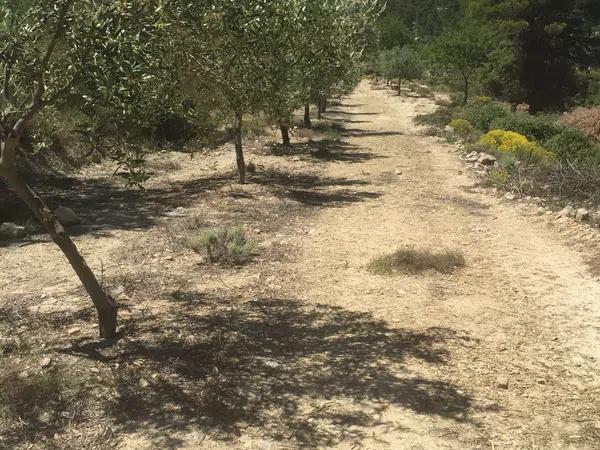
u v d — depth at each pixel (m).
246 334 5.21
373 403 4.13
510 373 4.70
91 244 7.75
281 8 4.68
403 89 52.62
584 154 18.03
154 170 13.41
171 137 16.50
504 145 17.14
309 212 10.07
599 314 5.95
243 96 5.17
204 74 4.73
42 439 3.57
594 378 4.67
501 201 11.16
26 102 4.24
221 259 7.14
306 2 5.21
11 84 4.11
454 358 4.90
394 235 8.75
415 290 6.49
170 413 3.91
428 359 4.86
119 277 6.48
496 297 6.36
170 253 7.43
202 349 4.86
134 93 3.85
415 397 4.23
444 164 15.49
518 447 3.70
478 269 7.29
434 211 10.38
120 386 4.20
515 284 6.77
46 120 4.92
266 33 4.52
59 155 12.54
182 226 8.69
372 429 3.82
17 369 4.27
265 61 4.84
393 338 5.25
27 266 6.82
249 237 8.34
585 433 3.88
